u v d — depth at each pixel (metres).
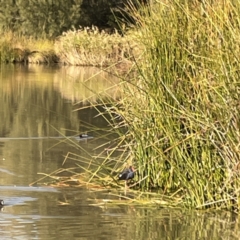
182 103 10.10
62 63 44.91
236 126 9.15
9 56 45.22
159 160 10.48
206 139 9.47
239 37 9.21
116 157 12.40
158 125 10.36
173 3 10.49
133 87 10.92
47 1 51.69
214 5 9.76
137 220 8.84
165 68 10.32
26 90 25.97
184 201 9.68
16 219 8.64
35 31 51.84
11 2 52.91
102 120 17.84
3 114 18.86
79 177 11.16
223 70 9.27
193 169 9.58
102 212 9.16
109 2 51.75
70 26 51.88
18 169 11.63
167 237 8.16
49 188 10.41
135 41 11.09
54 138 14.88
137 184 10.71
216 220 8.91
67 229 8.30
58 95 24.31
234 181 9.29
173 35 10.36
